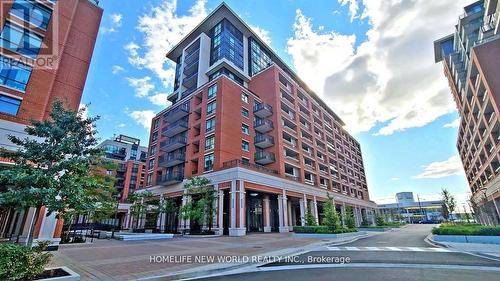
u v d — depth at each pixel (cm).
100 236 2672
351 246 1683
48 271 780
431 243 1808
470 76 3195
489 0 3178
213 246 1641
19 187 799
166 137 4419
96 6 2347
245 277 818
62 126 936
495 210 4281
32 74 1781
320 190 4441
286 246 1611
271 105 4091
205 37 4778
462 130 5069
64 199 860
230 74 4316
